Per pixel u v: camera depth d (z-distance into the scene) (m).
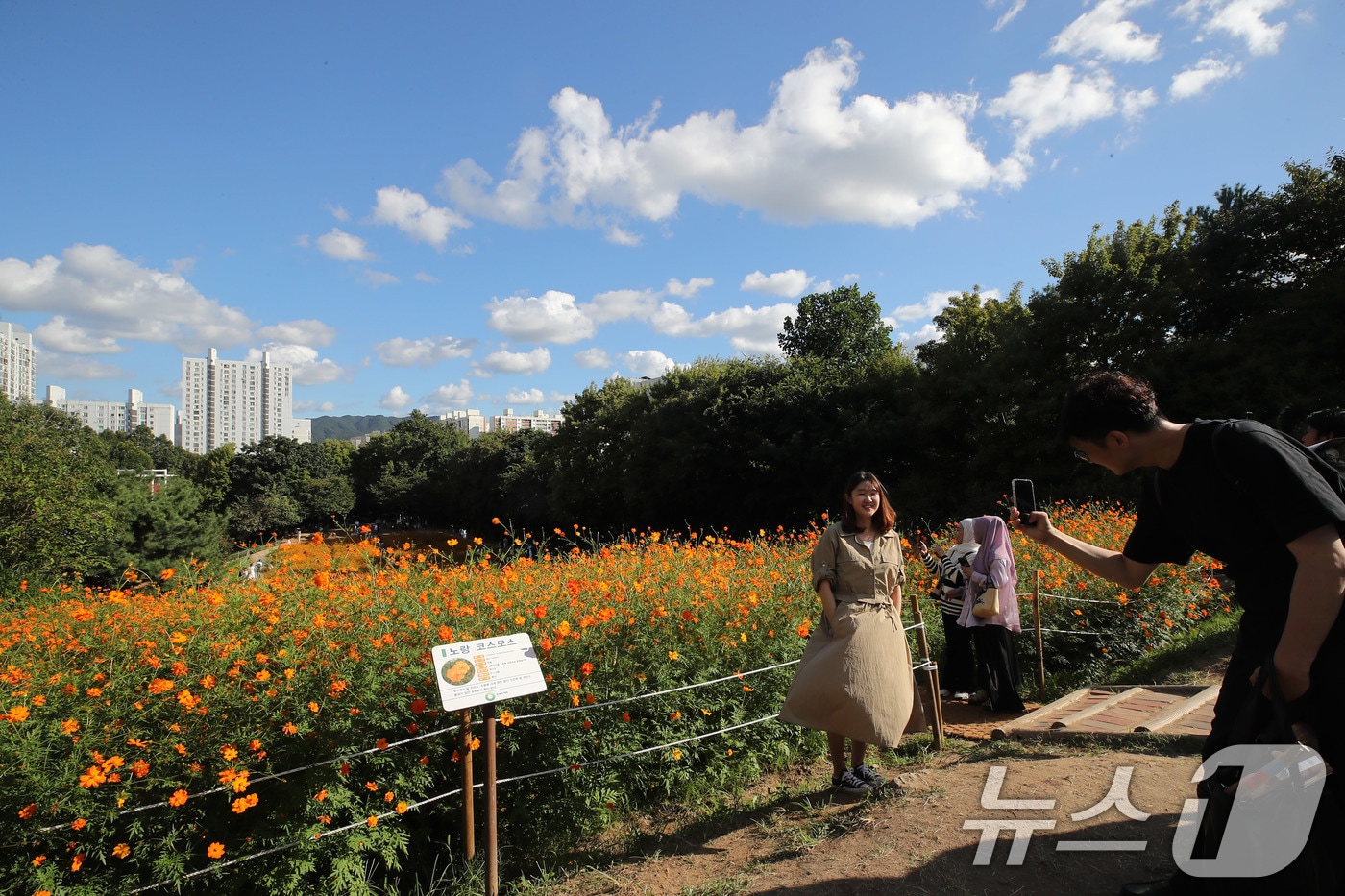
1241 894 1.87
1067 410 2.11
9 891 2.71
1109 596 7.30
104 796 2.90
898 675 3.67
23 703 3.14
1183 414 18.61
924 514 21.84
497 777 3.83
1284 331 18.72
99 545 18.31
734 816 3.91
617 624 4.48
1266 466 1.73
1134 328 19.84
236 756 3.12
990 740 4.54
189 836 3.02
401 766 3.45
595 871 3.41
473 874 3.30
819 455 26.23
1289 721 1.70
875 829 3.19
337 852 3.18
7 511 17.22
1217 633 7.22
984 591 5.76
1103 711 4.69
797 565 6.91
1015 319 23.20
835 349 44.47
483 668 3.23
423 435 78.44
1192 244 21.69
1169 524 2.21
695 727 4.37
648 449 31.16
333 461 82.75
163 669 3.48
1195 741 3.75
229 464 76.56
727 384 30.80
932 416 22.95
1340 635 1.71
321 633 3.67
